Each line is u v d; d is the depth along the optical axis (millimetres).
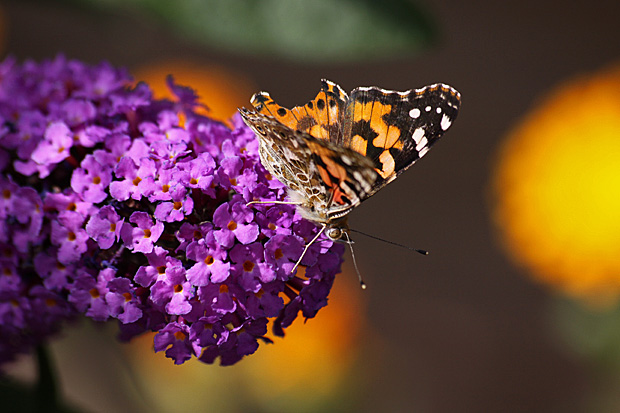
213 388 643
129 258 455
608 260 594
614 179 590
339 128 468
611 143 598
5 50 1227
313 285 458
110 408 737
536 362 1056
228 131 469
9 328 469
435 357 1069
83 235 454
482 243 1200
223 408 643
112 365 627
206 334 450
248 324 452
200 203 454
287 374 667
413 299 1137
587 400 614
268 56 486
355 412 702
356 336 703
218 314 448
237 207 448
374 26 482
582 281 605
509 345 1077
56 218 458
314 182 458
